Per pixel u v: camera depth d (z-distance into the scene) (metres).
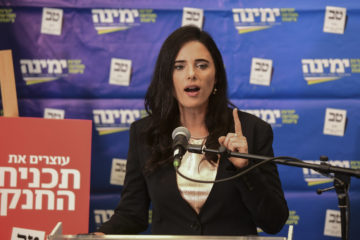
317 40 8.68
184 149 4.28
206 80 5.44
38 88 8.77
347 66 8.66
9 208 6.58
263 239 3.94
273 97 8.77
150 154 5.80
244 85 8.78
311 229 8.77
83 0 8.75
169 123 5.81
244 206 5.47
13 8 8.72
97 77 8.80
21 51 8.74
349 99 8.70
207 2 8.73
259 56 8.74
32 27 8.73
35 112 8.78
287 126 8.77
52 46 8.76
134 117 8.84
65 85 8.79
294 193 8.79
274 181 5.43
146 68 8.81
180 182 5.53
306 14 8.66
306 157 8.77
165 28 8.77
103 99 8.82
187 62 5.45
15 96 7.55
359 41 8.64
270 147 5.63
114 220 5.69
